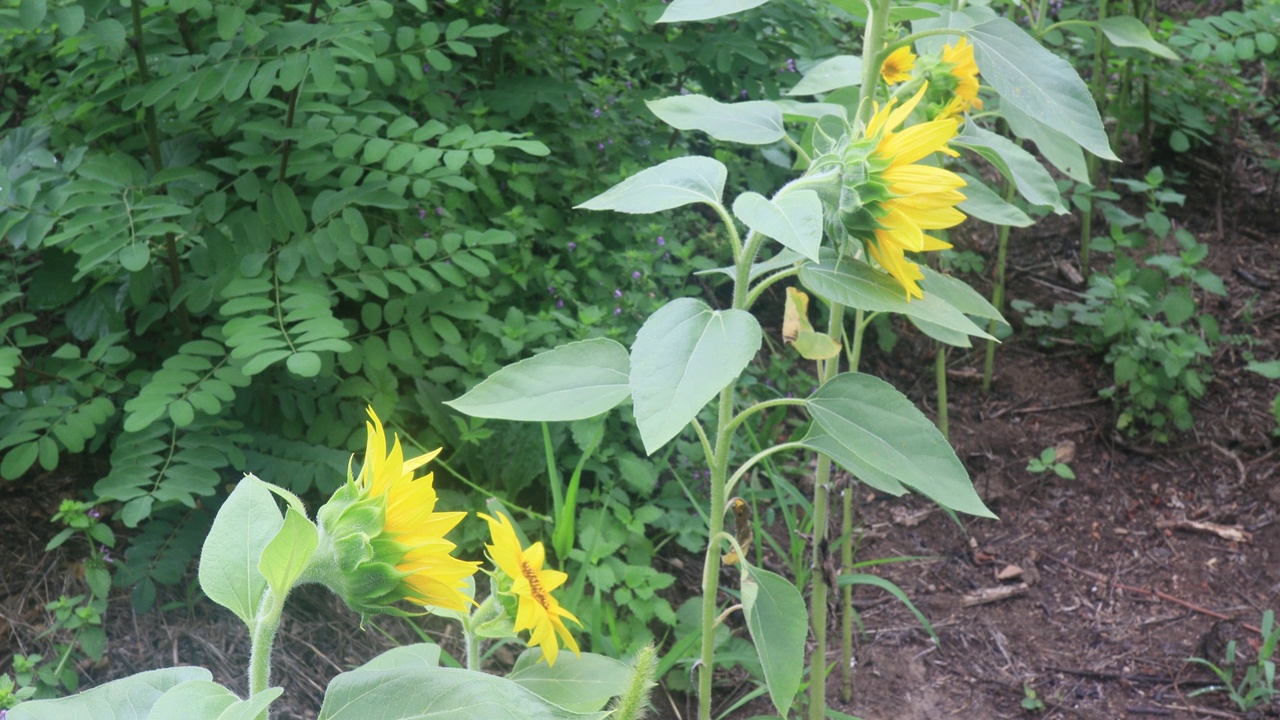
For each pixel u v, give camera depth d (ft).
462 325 10.82
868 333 14.39
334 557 3.49
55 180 8.55
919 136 4.59
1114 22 7.94
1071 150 7.25
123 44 7.94
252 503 3.77
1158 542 12.07
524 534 9.64
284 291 8.41
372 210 10.55
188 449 8.07
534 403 5.23
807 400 5.37
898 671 10.41
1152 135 17.13
